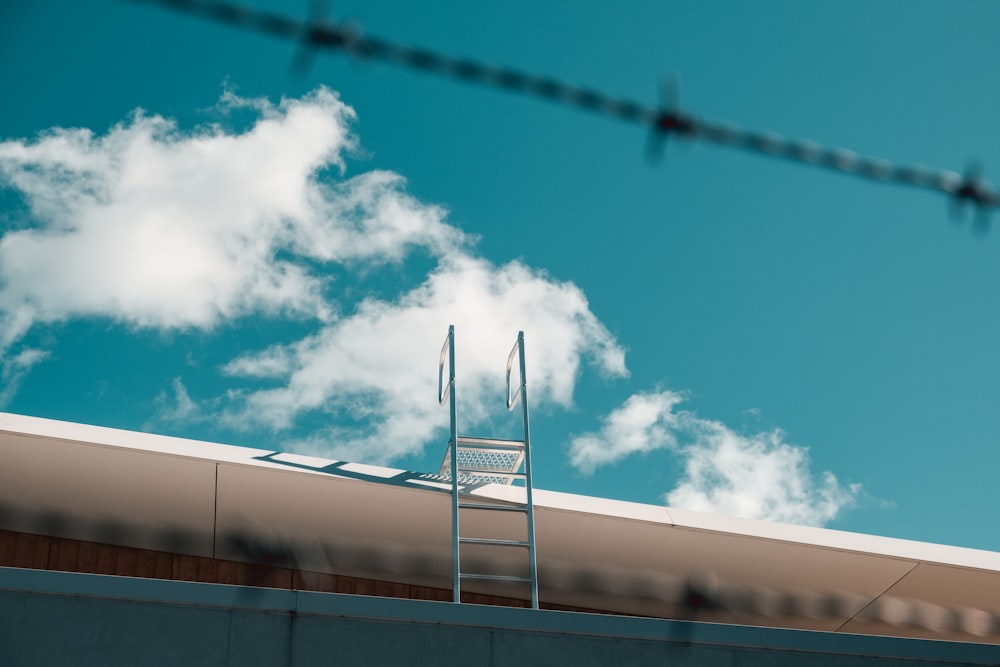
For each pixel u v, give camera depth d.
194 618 9.23
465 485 15.75
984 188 4.76
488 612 9.80
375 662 9.43
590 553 16.27
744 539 16.41
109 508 15.30
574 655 9.80
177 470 15.28
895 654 10.27
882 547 16.75
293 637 9.36
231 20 3.90
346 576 16.02
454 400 12.38
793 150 4.60
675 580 16.62
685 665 9.94
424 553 15.96
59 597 9.05
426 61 4.13
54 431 15.10
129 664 8.97
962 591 16.94
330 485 15.46
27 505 15.10
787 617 17.20
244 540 15.60
